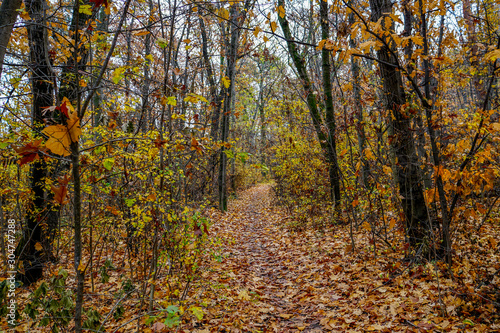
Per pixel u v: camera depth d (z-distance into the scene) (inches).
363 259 183.8
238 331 124.0
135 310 143.4
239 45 393.1
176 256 142.4
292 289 170.7
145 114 151.4
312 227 294.2
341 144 300.8
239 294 150.2
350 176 226.2
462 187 131.0
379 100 179.6
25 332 131.3
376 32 97.0
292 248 249.3
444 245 149.1
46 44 70.1
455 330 101.2
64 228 226.2
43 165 183.6
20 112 156.4
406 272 152.5
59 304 86.2
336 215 278.1
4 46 90.1
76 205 66.0
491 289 119.0
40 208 188.1
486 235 187.0
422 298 126.0
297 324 129.9
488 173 122.3
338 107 309.4
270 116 393.4
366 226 176.2
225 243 271.9
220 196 454.3
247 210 534.3
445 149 136.0
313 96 285.4
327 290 159.2
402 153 163.6
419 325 108.3
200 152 92.4
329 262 196.7
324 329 122.7
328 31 242.2
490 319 104.0
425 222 155.6
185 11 105.4
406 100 156.0
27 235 187.0
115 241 205.9
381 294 139.7
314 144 329.7
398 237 205.0
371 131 205.6
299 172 335.3
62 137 55.7
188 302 140.6
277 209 451.5
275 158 412.2
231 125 631.2
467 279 131.4
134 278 176.7
